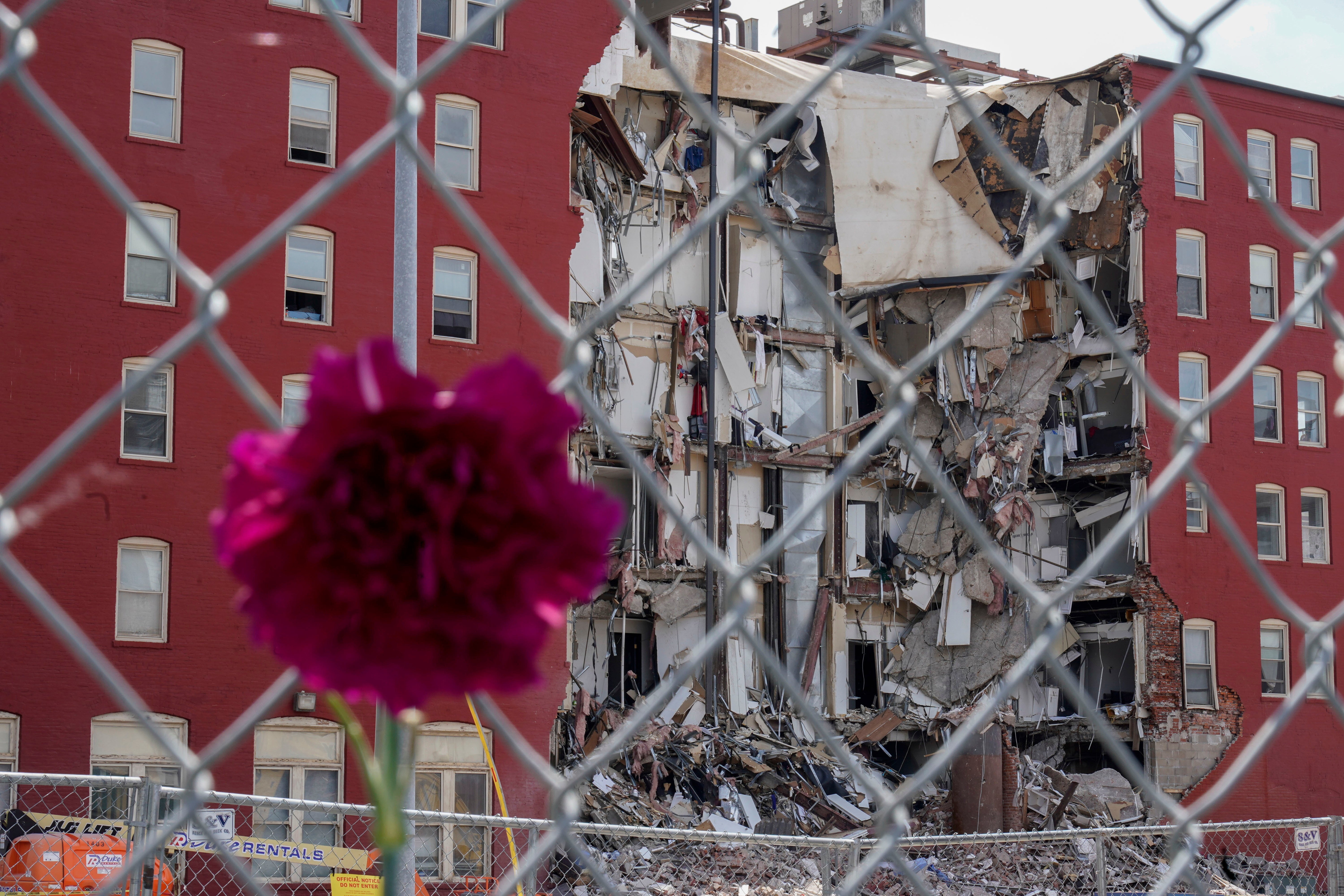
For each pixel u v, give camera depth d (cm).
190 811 188
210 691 2361
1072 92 3634
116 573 2344
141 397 2430
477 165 2784
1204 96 259
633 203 3359
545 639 128
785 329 3569
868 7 4166
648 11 3428
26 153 2405
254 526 125
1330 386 3725
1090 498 3678
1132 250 3559
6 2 1227
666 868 2344
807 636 3447
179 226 2498
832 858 1097
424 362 2667
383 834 142
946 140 3656
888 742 3491
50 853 1262
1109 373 3622
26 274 2375
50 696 2258
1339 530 3656
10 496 172
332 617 125
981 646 3516
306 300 2598
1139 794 3231
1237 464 3569
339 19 200
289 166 2600
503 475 126
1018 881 2517
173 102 2542
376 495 125
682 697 3180
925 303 3684
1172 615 3434
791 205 3606
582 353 212
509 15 2864
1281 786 3416
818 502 225
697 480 3362
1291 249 3722
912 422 3678
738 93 3544
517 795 2512
